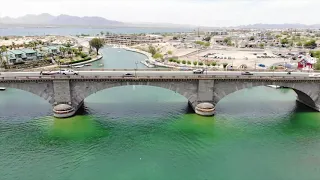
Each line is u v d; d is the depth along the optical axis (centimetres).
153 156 6950
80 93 9125
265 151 7200
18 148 7200
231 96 11912
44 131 8175
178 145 7481
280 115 9650
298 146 7469
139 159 6800
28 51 19275
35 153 6988
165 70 10688
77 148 7269
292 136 8050
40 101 10838
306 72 10981
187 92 9375
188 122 8912
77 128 8406
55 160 6706
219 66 18062
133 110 9931
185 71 10500
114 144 7506
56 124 8631
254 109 10244
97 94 11906
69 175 6141
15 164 6506
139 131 8281
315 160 6800
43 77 8881
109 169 6372
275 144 7569
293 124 8881
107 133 8125
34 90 8969
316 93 9838
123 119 9119
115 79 8938
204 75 9512
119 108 10131
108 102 10806
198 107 9406
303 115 9662
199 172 6291
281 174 6234
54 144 7438
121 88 12988
